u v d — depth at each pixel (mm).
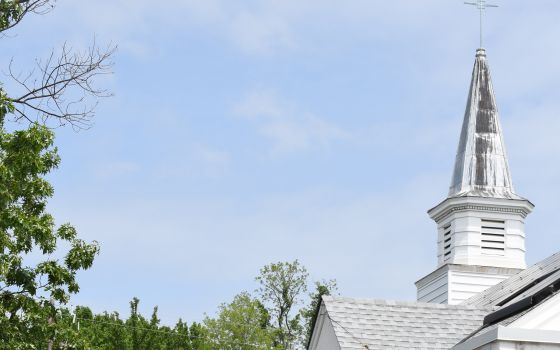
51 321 29766
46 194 27703
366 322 29797
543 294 25047
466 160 51438
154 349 57812
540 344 23938
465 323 30188
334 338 30031
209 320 76125
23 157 27125
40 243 27578
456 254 50031
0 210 26812
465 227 50125
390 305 30625
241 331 75562
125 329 57156
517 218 50062
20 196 27734
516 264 49625
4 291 27594
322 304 30891
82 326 56156
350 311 30203
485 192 50500
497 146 51531
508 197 50219
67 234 28438
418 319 30203
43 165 27625
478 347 24641
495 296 36594
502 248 49906
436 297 50188
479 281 49094
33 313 27516
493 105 52344
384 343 29125
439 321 30188
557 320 24500
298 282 81062
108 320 57531
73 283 28375
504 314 25984
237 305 76375
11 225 26859
